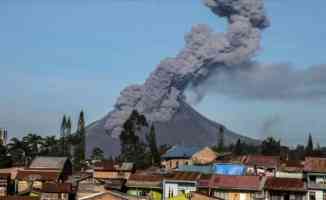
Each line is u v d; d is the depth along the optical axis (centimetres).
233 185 15375
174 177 16462
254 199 15138
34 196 15838
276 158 19212
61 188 15925
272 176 16550
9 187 18288
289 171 18038
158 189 16875
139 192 17088
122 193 16162
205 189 15600
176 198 14775
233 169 17375
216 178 15800
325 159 15775
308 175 15388
